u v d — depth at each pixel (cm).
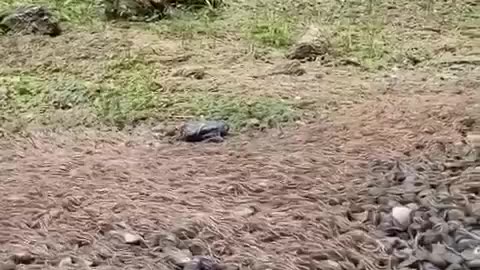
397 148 408
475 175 365
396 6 766
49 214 329
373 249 302
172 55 625
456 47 646
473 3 771
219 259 291
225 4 772
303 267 284
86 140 446
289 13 748
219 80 566
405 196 346
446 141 414
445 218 326
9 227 318
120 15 727
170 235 306
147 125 482
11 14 693
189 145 433
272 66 604
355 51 640
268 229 313
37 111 512
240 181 366
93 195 351
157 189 358
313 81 566
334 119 471
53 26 682
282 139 436
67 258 290
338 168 382
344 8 761
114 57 620
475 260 291
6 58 624
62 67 601
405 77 573
